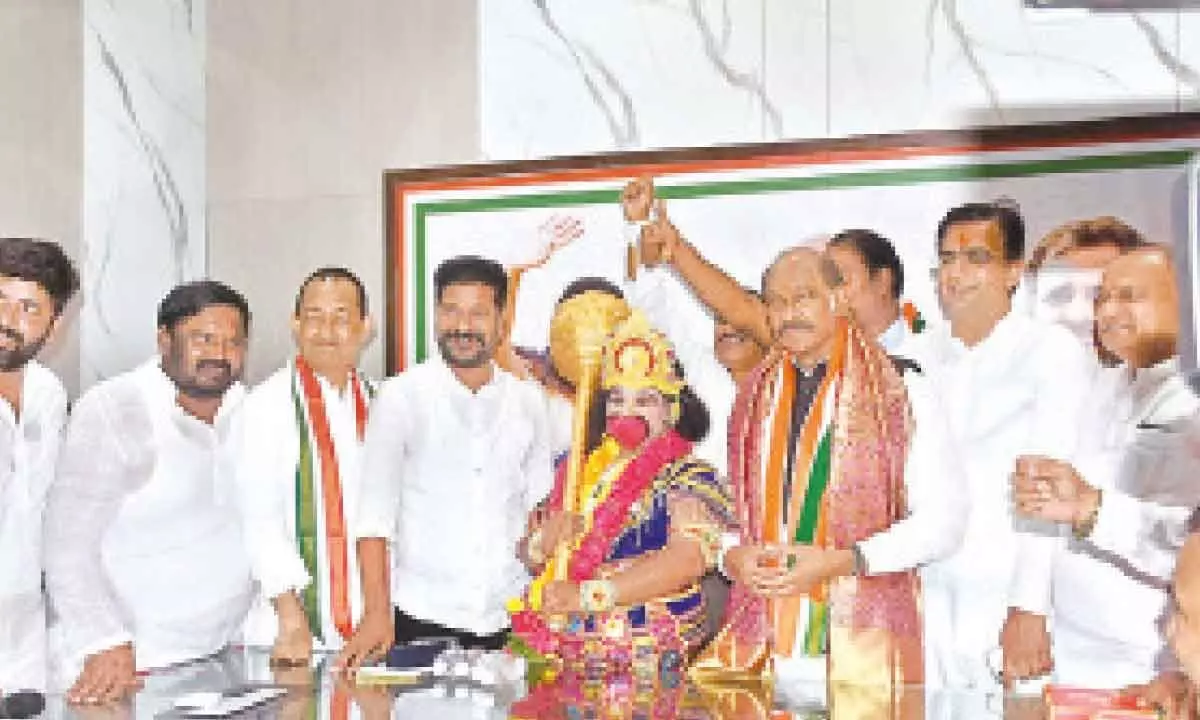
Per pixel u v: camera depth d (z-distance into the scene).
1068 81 1.73
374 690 1.72
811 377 1.80
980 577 1.75
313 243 1.99
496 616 1.88
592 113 1.90
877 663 1.76
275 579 1.90
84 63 1.80
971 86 1.76
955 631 1.75
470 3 1.96
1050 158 1.73
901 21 1.79
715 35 1.86
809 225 1.82
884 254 1.79
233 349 1.94
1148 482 1.69
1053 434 1.72
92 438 1.74
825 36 1.82
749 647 1.79
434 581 1.90
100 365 1.78
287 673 1.82
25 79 1.70
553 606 1.78
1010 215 1.74
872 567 1.77
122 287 1.84
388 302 1.96
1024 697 1.70
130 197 1.87
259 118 2.02
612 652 1.78
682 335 1.85
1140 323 1.70
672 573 1.78
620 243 1.88
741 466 1.82
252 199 2.01
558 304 1.90
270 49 2.03
